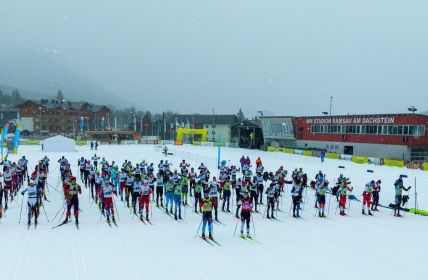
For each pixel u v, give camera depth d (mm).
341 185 23625
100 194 22828
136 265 13570
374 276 13211
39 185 22844
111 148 81562
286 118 83438
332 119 75188
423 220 22562
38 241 16031
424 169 51500
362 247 16625
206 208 17094
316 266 14023
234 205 25500
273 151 79125
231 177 30297
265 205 25703
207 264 13914
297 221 21375
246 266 13812
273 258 14797
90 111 151375
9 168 25688
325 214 23500
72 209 22641
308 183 35250
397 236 18672
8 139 62688
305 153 71312
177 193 20922
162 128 148125
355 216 23234
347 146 72312
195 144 96938
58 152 67812
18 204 23906
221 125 124062
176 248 15727
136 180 22125
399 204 23734
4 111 158500
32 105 138000
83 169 32531
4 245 15359
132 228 18781
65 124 143500
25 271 12703
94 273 12695
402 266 14312
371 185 23969
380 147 66375
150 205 24188
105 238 16828
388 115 64812
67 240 16312
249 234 18094
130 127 170375
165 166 32438
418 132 61188
